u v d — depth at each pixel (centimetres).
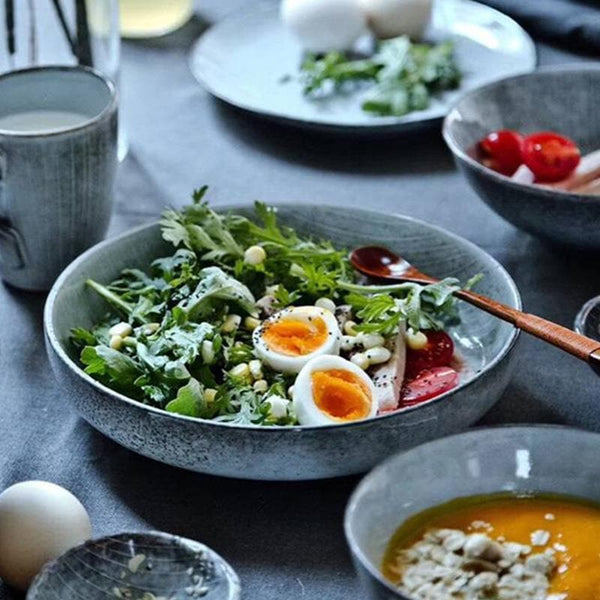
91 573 149
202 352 190
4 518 157
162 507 176
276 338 194
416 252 220
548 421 192
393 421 167
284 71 305
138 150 280
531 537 151
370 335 197
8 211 223
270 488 179
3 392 203
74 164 220
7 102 238
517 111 262
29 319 224
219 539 170
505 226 247
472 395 173
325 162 274
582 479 157
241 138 284
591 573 145
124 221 251
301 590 161
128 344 195
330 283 208
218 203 258
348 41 309
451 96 291
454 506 156
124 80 312
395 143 281
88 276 210
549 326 187
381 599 138
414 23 312
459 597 142
